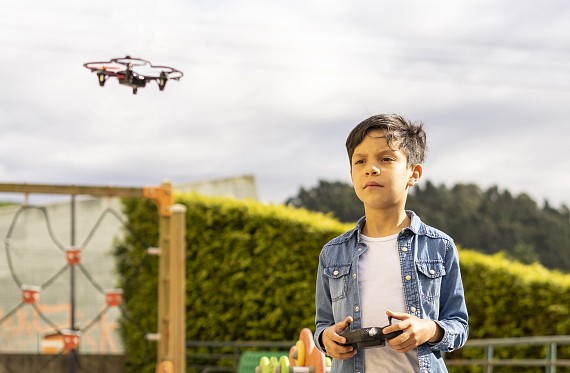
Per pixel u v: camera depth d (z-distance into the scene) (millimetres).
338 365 2854
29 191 6848
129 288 10914
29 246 12812
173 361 6859
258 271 10531
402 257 2803
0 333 12359
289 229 10484
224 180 15766
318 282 3025
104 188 6898
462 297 2844
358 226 2895
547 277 9445
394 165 2814
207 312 10617
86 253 12688
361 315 2799
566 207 38156
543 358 9297
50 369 10172
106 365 10617
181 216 6953
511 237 37031
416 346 2664
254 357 8016
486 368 7570
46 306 12461
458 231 37000
